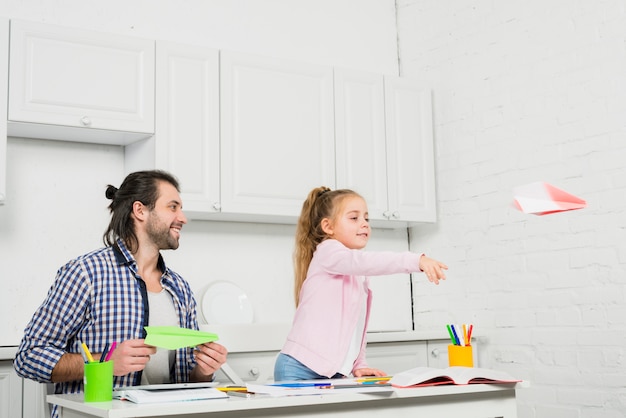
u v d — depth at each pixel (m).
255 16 3.86
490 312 3.68
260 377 2.64
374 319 4.04
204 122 3.35
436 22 4.10
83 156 3.34
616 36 3.17
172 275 2.27
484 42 3.81
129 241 2.17
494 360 3.64
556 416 3.31
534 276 3.46
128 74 3.17
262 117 3.51
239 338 2.60
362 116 3.83
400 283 4.16
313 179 3.62
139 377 2.03
